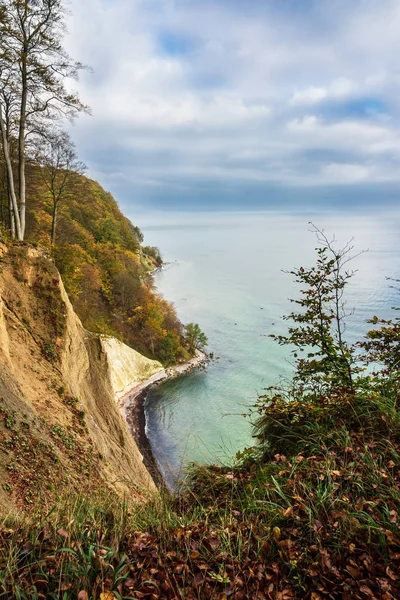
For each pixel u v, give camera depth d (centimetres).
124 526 377
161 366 6128
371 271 14312
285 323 9288
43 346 1402
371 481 369
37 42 1569
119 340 5572
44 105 1731
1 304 1258
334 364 628
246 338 8094
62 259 2945
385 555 290
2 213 2588
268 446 523
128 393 5162
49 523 375
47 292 1529
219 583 296
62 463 980
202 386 5550
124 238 9256
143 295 7025
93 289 5672
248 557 315
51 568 310
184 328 8031
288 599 274
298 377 653
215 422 4381
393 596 257
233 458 527
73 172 2819
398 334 570
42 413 1120
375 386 559
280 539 329
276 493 388
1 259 1451
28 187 3131
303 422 505
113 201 10375
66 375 1421
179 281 16912
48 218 4353
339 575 281
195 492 476
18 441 921
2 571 293
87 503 448
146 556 326
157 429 4269
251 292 14125
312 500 347
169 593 285
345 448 413
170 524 369
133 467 1523
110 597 274
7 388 1023
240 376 5912
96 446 1211
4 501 730
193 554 317
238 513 382
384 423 462
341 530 315
